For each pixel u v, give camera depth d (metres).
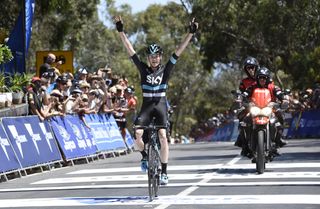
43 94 33.81
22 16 42.38
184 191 21.31
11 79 36.94
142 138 20.42
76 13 73.56
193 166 29.70
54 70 37.69
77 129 37.47
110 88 46.31
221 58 104.38
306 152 35.41
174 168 29.12
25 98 34.56
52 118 34.44
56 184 25.20
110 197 20.72
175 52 20.47
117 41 138.12
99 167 32.09
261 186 21.83
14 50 42.28
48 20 71.75
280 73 118.25
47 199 20.86
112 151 43.06
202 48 105.00
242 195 19.98
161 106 20.34
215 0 92.50
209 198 19.59
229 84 176.88
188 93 171.00
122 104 47.16
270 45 89.00
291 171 25.95
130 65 136.62
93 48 123.88
